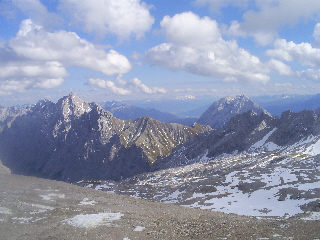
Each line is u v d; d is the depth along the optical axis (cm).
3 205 2938
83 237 2073
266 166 10350
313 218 2764
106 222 2519
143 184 11819
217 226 2534
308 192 5412
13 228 2267
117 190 9925
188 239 2089
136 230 2303
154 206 3759
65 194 3869
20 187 4050
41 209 2922
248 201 6238
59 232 2191
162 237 2128
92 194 4084
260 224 2600
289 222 2592
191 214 3291
